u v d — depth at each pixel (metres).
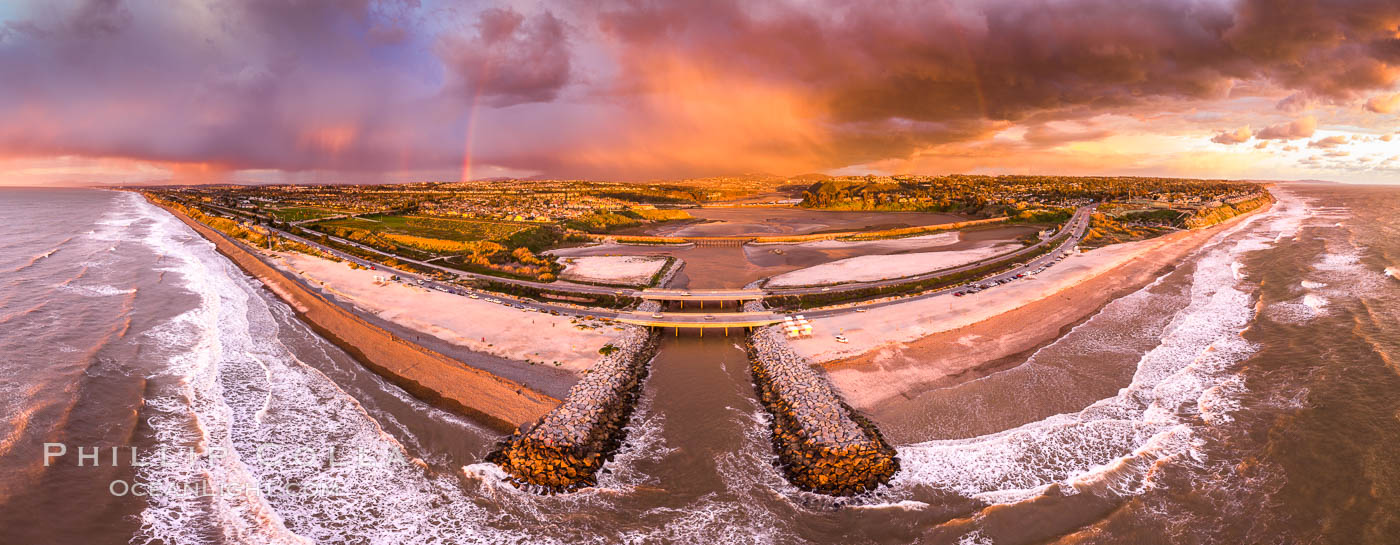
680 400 47.16
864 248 130.62
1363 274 85.25
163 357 53.31
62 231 150.12
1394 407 41.91
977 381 49.38
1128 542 30.19
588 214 196.12
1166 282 84.94
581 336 60.19
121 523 30.75
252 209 195.25
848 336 60.00
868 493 34.72
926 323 64.12
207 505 32.75
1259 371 49.56
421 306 71.56
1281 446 37.81
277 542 30.20
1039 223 172.50
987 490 34.72
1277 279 83.81
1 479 33.38
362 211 188.50
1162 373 50.28
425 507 33.50
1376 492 32.81
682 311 70.38
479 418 43.06
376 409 44.34
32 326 60.03
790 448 38.97
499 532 31.75
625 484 35.94
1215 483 34.56
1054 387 48.00
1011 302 72.62
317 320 66.56
